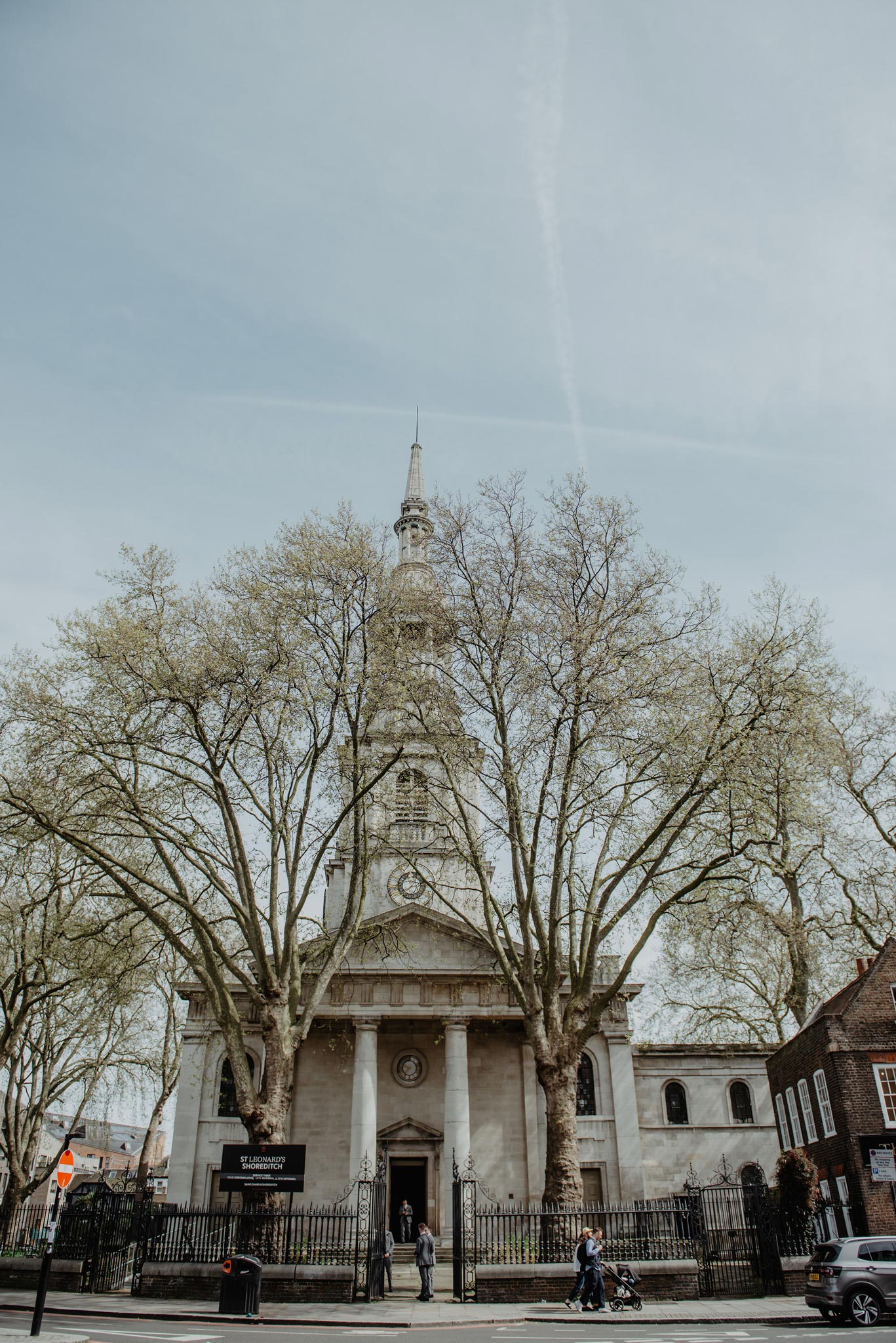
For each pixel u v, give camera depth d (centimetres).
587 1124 3997
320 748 2947
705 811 2770
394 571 3109
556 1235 2464
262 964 2745
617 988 2695
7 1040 3453
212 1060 4066
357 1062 3859
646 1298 2294
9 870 2889
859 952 3797
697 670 2869
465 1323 1877
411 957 4031
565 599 3036
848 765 3622
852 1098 2864
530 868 2869
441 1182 3784
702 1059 4403
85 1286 2486
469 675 3075
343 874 4734
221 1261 2348
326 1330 1753
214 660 2761
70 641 2770
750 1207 2527
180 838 3016
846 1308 1847
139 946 3269
